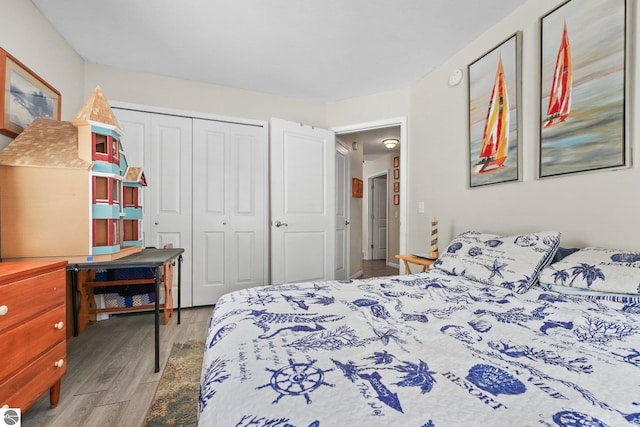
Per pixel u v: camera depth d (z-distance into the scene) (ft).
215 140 9.90
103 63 8.68
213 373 2.22
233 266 10.11
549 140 5.56
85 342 6.85
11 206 4.77
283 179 10.34
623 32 4.43
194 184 9.61
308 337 2.75
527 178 6.06
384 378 2.01
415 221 9.81
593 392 1.86
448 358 2.33
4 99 5.25
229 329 3.00
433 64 8.68
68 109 7.67
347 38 7.45
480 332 2.95
